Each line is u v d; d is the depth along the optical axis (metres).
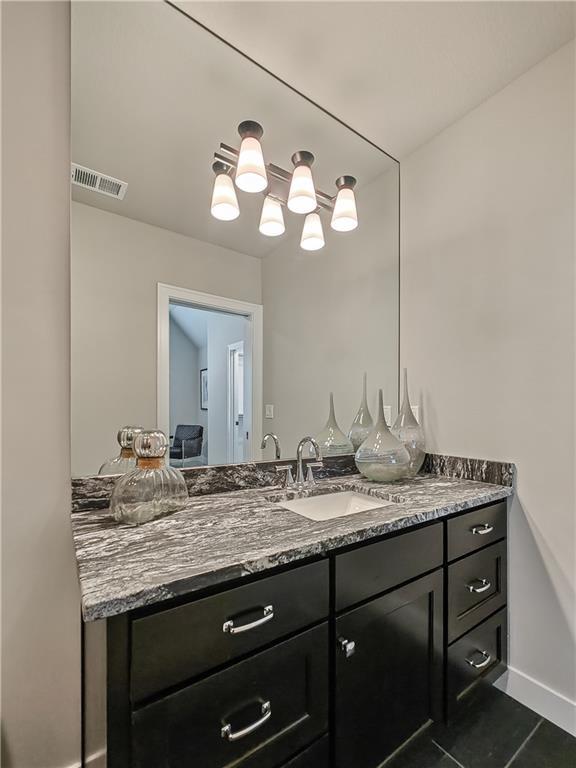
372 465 1.61
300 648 0.92
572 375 1.35
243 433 1.57
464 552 1.35
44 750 1.05
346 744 1.01
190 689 0.75
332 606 0.98
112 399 1.26
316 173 1.76
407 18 1.21
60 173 1.08
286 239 1.71
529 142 1.46
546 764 1.20
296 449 1.71
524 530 1.48
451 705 1.30
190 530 1.02
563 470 1.37
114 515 1.08
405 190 1.95
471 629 1.37
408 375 1.93
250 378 1.61
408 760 1.21
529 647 1.46
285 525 1.06
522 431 1.49
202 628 0.77
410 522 1.15
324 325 1.81
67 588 1.07
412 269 1.91
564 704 1.35
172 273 1.42
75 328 1.19
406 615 1.16
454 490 1.47
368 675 1.06
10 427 1.01
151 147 1.35
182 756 0.74
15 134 1.02
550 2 1.17
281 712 0.88
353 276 1.88
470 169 1.66
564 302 1.37
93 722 0.88
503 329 1.54
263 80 1.41
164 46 1.24
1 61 1.00
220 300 1.54
